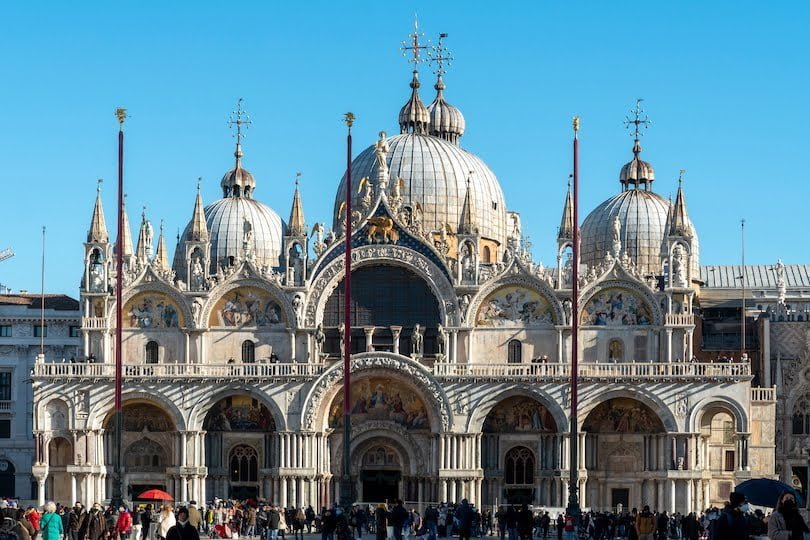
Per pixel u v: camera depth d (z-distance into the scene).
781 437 170.88
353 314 162.00
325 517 106.31
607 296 159.62
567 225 162.75
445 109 189.38
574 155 131.38
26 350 189.12
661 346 158.12
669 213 164.00
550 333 159.25
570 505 121.69
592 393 154.75
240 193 192.75
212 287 161.50
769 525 63.69
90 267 162.00
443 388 155.25
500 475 157.75
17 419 188.00
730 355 179.25
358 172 180.00
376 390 158.25
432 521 119.31
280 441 156.25
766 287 196.38
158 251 176.75
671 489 153.25
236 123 194.62
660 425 155.88
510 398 157.38
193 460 157.25
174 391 157.50
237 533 133.00
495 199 181.25
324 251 161.12
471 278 159.75
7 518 79.12
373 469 159.00
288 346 160.75
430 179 176.38
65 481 159.00
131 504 152.88
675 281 158.50
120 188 129.50
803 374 171.00
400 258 160.38
